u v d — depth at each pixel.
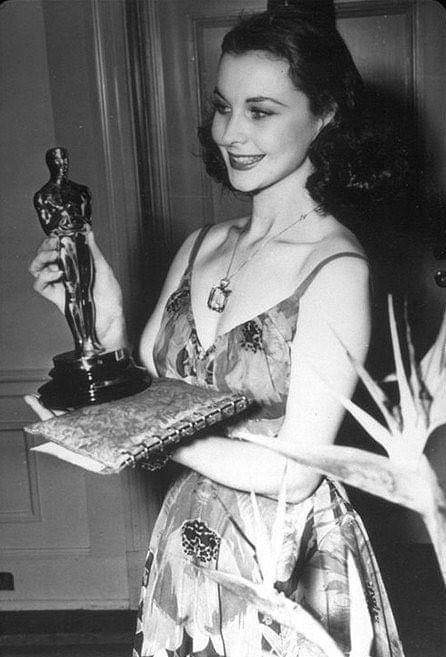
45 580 2.76
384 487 2.73
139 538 2.70
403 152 1.44
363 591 1.34
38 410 1.37
